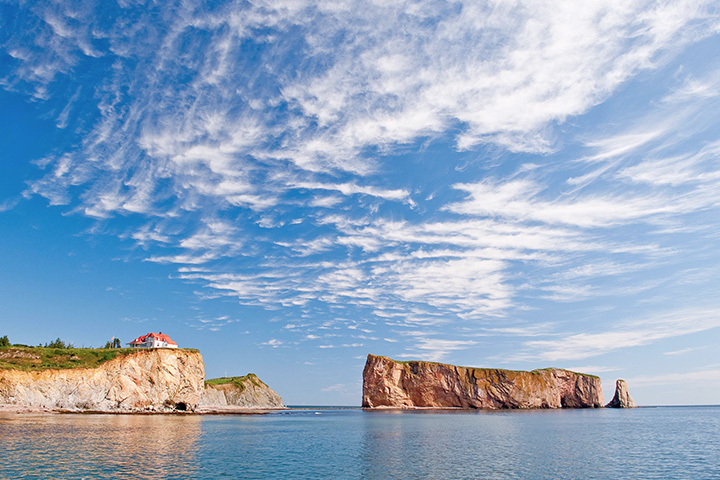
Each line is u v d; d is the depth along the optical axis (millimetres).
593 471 41500
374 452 52656
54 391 95000
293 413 166250
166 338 149250
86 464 38312
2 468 35906
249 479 35594
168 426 74875
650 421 120812
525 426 94875
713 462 47062
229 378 198125
